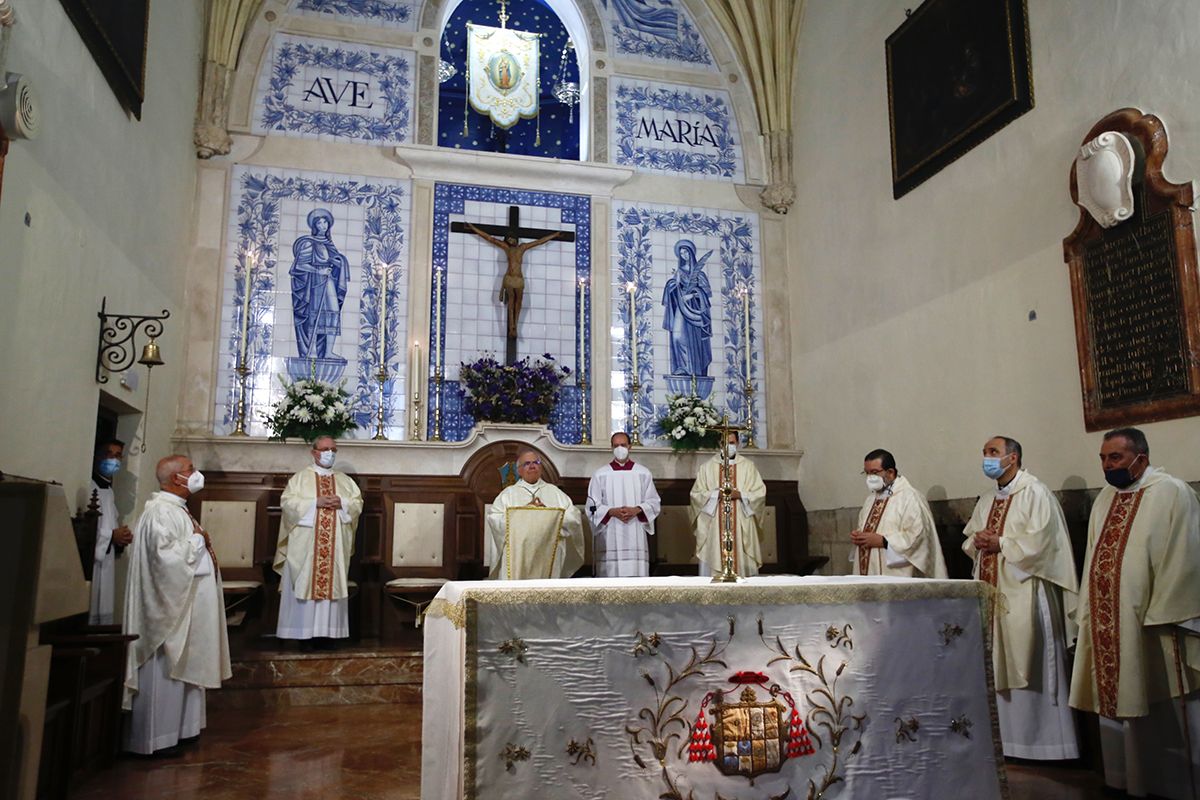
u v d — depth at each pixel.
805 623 3.70
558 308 9.50
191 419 8.35
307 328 8.84
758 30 10.25
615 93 10.13
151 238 7.30
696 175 10.16
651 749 3.45
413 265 9.19
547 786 3.32
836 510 8.83
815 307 9.50
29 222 4.75
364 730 5.95
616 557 7.95
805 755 3.60
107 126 6.05
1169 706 4.48
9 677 2.60
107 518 6.58
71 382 5.48
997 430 6.61
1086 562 4.81
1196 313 5.01
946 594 3.89
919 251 7.69
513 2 10.49
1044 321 6.20
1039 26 6.41
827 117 9.46
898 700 3.74
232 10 8.97
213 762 5.12
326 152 9.20
